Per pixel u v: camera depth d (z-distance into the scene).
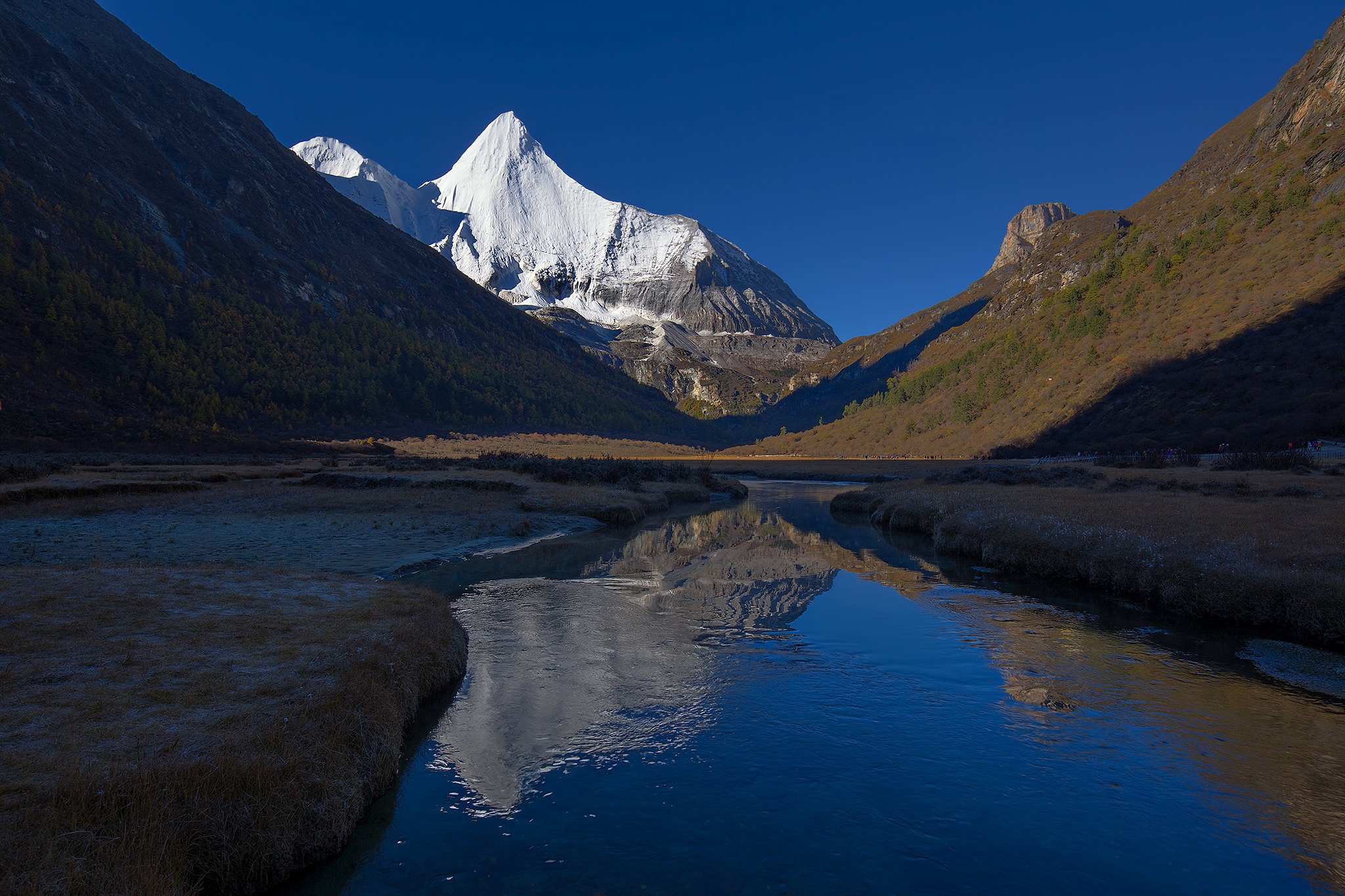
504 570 21.36
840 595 18.19
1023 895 5.80
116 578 14.08
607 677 11.50
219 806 5.98
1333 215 102.94
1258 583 14.65
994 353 176.00
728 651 13.08
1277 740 8.92
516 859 6.36
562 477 51.44
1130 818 7.09
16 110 164.50
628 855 6.39
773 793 7.62
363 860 6.36
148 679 8.53
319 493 39.16
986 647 13.31
